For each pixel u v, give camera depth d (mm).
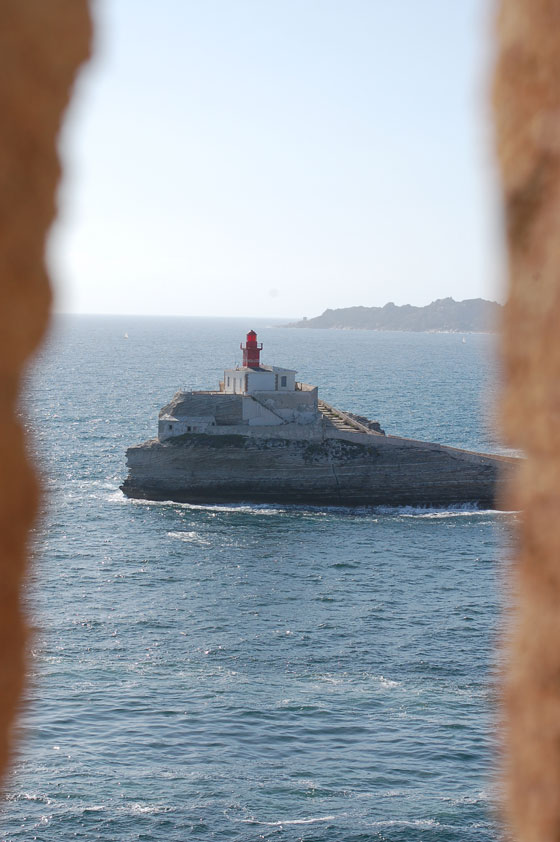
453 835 49906
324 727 62344
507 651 5094
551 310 4449
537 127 4555
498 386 4797
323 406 169250
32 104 4113
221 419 141375
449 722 63125
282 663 74000
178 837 49438
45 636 78125
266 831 50281
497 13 4820
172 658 74500
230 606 89125
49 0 4148
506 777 5086
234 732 61375
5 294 4098
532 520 4766
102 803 52312
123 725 61719
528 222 4613
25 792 53062
